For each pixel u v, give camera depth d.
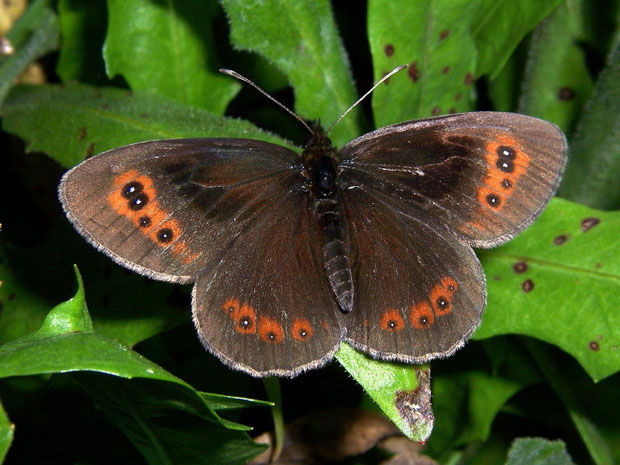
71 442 0.16
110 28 0.16
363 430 0.16
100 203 0.14
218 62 0.17
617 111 0.16
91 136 0.15
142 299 0.15
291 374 0.14
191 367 0.16
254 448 0.14
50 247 0.16
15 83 0.17
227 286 0.14
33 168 0.18
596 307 0.15
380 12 0.16
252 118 0.18
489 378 0.16
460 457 0.17
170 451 0.14
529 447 0.16
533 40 0.17
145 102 0.16
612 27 0.17
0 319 0.16
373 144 0.15
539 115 0.17
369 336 0.14
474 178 0.14
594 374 0.15
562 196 0.17
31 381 0.15
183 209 0.14
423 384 0.14
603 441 0.16
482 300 0.14
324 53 0.16
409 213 0.15
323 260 0.14
